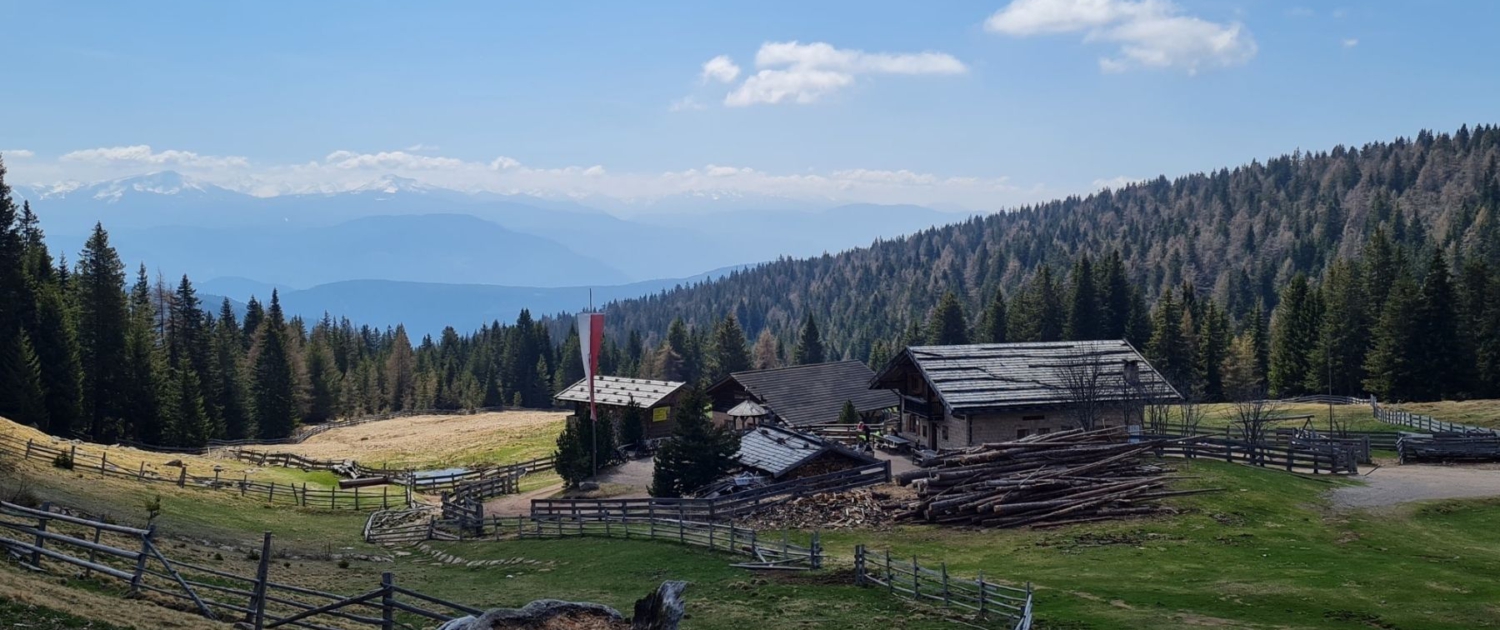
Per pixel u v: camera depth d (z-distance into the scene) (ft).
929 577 85.20
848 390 264.31
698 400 149.28
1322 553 98.12
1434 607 75.05
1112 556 98.48
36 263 276.82
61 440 177.58
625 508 121.08
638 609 39.47
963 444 172.76
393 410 506.48
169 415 263.90
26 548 63.72
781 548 98.84
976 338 451.12
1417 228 602.03
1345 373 293.84
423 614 59.47
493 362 541.34
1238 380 305.94
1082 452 134.21
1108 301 373.61
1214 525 112.16
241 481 163.53
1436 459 158.81
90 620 50.83
